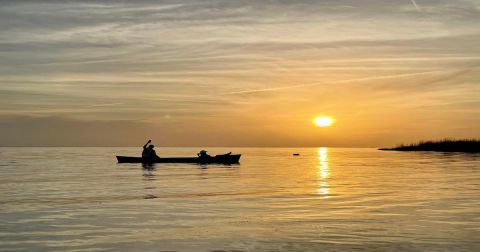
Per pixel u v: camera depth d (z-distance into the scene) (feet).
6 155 516.73
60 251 62.18
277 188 134.62
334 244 65.00
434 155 414.00
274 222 80.18
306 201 106.63
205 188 133.69
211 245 64.80
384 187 137.80
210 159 261.03
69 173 198.80
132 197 114.01
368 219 82.64
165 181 156.15
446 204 100.48
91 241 67.15
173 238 68.74
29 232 72.90
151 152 262.06
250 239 67.97
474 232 71.72
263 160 379.76
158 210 93.61
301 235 70.18
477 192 122.83
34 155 515.91
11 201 107.86
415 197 112.78
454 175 182.91
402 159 353.31
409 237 68.64
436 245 64.13
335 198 112.06
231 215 87.30
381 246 63.77
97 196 116.06
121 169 222.28
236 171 210.18
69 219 83.76
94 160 356.59
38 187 139.13
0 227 76.74
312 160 377.09
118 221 81.56
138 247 63.93
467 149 515.09
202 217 85.25
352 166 267.18
